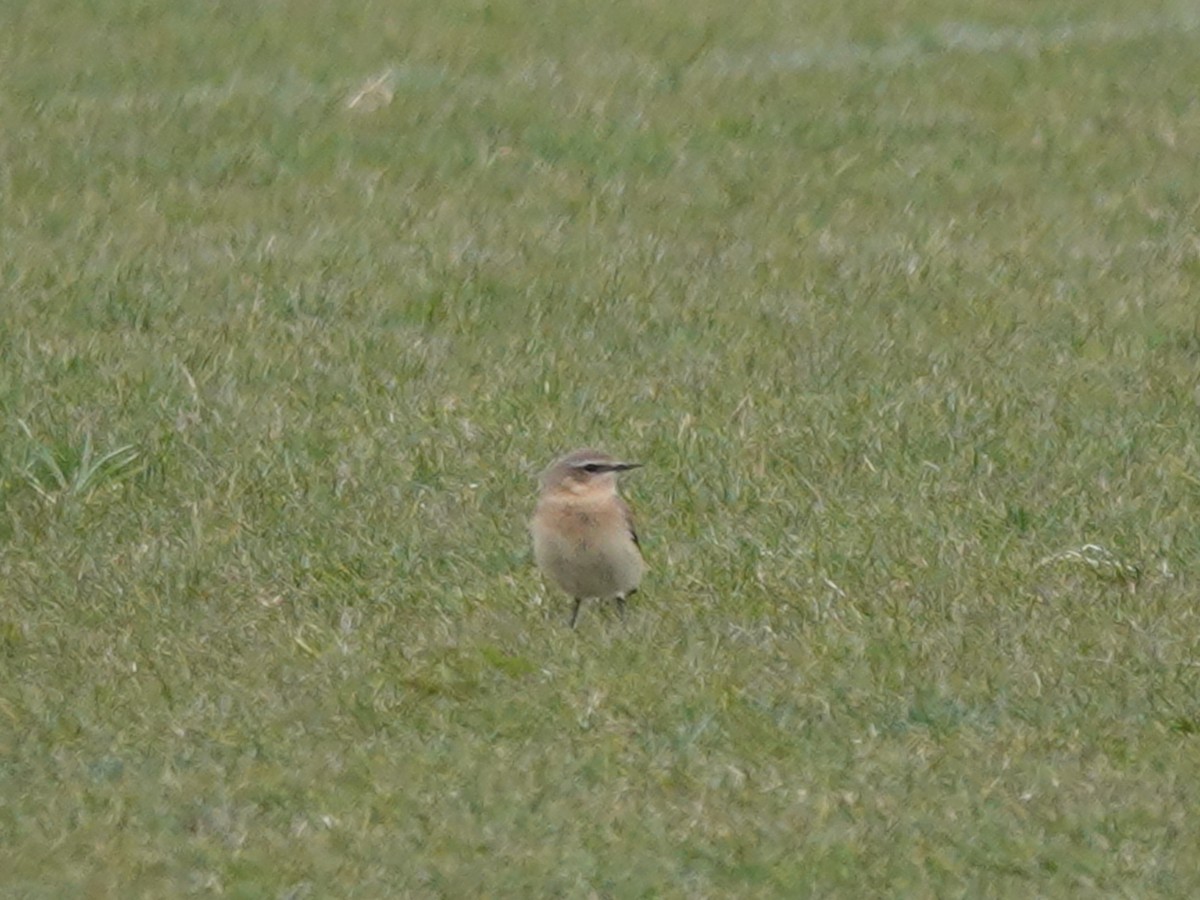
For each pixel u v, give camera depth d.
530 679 15.53
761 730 14.77
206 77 36.50
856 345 23.00
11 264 25.86
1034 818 13.69
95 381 21.38
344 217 28.38
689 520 18.28
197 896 12.75
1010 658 15.80
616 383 21.72
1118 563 17.30
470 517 18.33
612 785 14.07
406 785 14.07
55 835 13.41
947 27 40.78
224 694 15.29
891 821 13.59
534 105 34.62
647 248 26.88
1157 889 12.90
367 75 36.69
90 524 18.17
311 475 19.11
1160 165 31.14
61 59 37.59
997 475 19.20
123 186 29.77
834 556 17.47
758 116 33.94
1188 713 15.04
